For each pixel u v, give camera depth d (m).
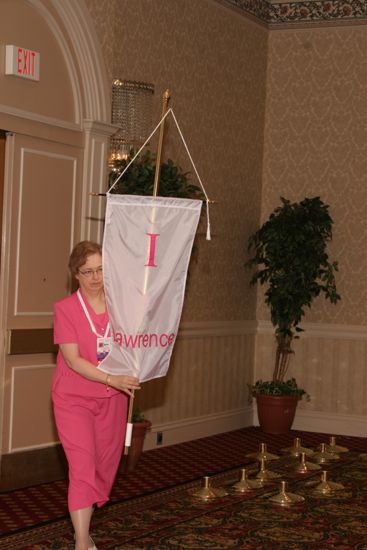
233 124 9.62
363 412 9.80
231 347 9.76
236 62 9.62
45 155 6.75
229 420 9.71
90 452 4.40
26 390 6.65
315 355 9.97
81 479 4.36
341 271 9.88
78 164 7.09
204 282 9.21
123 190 7.04
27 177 6.59
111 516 5.86
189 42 8.78
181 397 8.91
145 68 8.12
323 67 10.01
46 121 6.67
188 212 4.57
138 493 6.60
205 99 9.09
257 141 10.11
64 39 6.90
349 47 9.91
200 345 9.19
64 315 4.49
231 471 7.52
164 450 8.45
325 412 9.94
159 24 8.30
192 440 9.05
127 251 4.49
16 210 6.51
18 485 6.59
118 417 4.57
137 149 7.66
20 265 6.57
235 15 9.55
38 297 6.75
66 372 4.51
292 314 9.60
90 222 7.19
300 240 9.42
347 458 8.23
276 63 10.20
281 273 9.81
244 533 5.54
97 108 7.24
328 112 9.98
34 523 5.62
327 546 5.31
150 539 5.34
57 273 6.93
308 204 9.60
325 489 6.75
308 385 10.00
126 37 7.82
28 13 6.55
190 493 6.60
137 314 4.47
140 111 7.66
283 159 10.17
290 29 10.14
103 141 7.29
